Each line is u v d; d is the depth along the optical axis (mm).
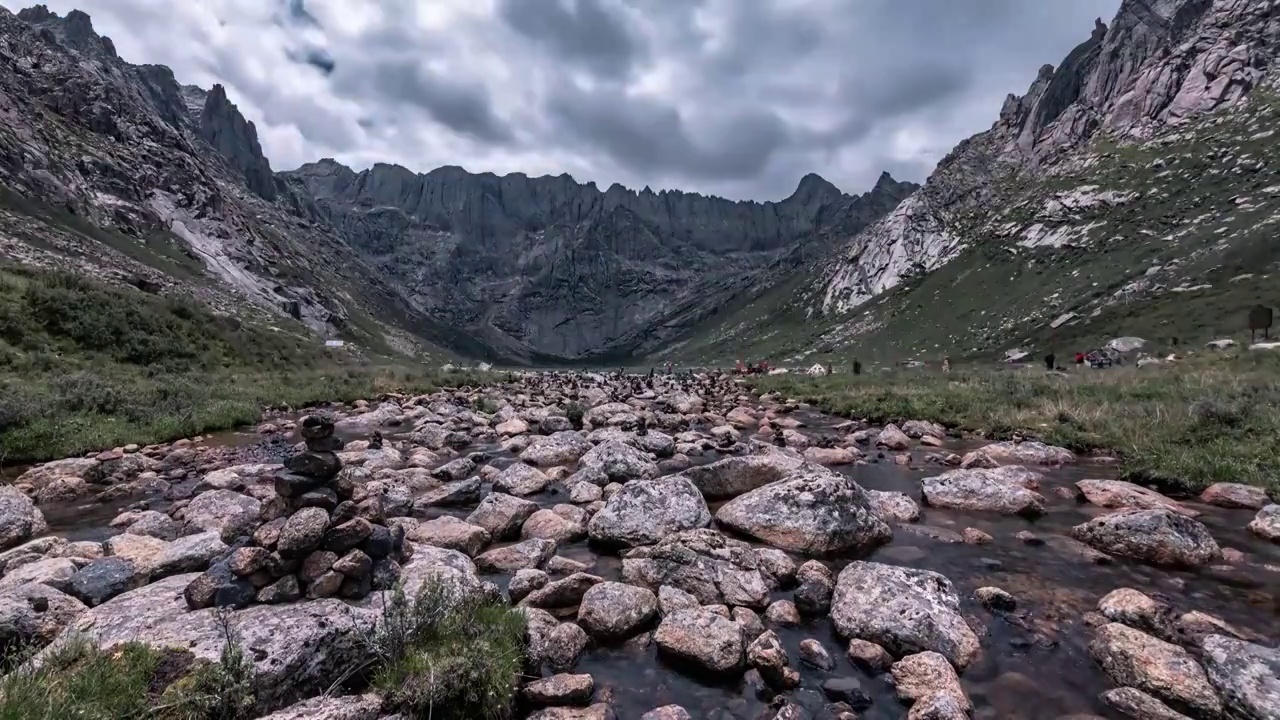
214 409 21391
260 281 147375
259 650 4977
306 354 46688
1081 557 8656
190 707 4348
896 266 194250
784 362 149750
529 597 7148
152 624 5465
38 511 10000
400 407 27109
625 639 6547
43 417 16828
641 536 9242
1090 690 5551
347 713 4574
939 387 27219
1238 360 30094
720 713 5297
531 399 31500
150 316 32875
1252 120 134375
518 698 5484
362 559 6453
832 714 5227
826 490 9539
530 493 12430
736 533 9703
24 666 4602
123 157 147500
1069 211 147000
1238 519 10008
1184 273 86625
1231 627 6461
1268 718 4828
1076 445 15812
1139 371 28531
